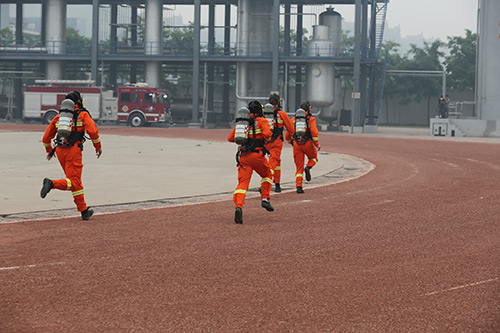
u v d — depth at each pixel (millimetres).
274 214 10508
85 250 7551
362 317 5160
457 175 17312
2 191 12914
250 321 5039
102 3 61969
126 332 4766
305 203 11828
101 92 55594
